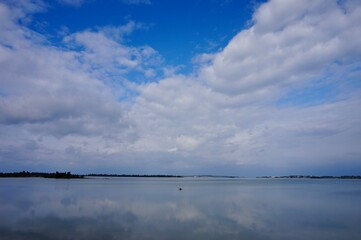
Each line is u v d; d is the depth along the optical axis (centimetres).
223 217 3312
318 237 2414
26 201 4809
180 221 3045
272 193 7019
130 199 5291
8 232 2500
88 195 6069
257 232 2566
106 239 2305
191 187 10325
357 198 5575
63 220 3048
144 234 2472
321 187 10475
